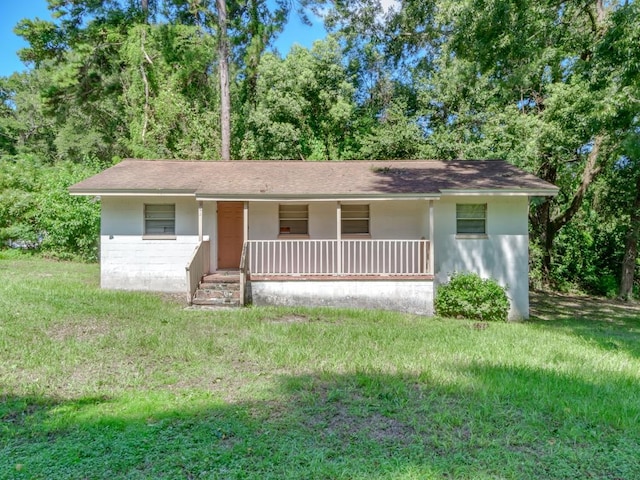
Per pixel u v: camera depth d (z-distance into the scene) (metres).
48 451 3.64
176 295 11.39
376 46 24.45
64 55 23.92
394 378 5.54
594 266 19.27
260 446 3.77
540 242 18.92
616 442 4.04
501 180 11.62
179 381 5.41
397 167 13.64
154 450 3.68
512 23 10.50
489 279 11.42
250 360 6.26
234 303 10.30
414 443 3.91
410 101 22.77
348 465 3.49
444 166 13.65
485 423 4.34
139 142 20.28
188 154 20.66
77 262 16.92
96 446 3.74
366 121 22.75
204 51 20.39
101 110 26.05
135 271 12.00
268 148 21.59
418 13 21.86
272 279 10.88
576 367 6.39
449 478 3.35
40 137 36.06
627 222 17.36
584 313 13.52
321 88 22.34
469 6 10.57
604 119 10.18
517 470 3.48
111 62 22.58
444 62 19.52
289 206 12.62
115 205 11.95
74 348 6.41
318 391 5.14
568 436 4.14
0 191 18.08
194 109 21.47
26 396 4.83
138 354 6.34
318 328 8.23
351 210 12.56
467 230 11.77
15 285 10.89
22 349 6.27
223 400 4.83
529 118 15.68
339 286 10.97
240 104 22.45
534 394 5.15
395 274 10.99
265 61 21.55
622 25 9.23
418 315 10.63
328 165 13.99
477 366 6.18
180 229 12.11
